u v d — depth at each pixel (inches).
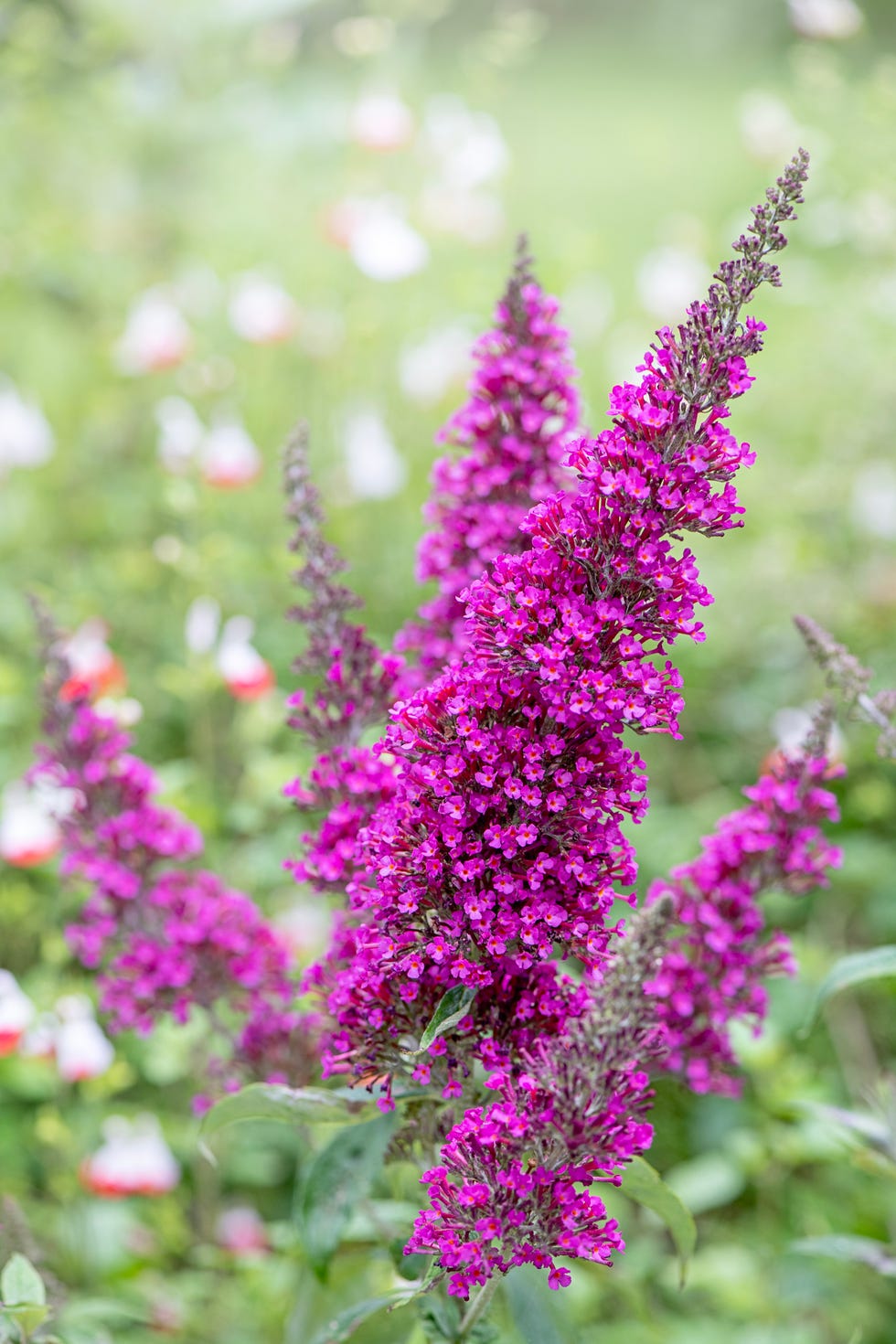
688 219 332.2
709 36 523.5
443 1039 68.6
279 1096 73.5
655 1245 156.3
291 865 77.5
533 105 447.2
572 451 64.2
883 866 191.8
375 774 77.7
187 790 189.2
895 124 289.9
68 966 175.5
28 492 245.8
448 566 80.8
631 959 62.9
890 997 178.7
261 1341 140.4
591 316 279.7
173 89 260.4
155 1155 143.2
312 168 274.8
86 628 184.2
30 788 99.9
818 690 219.1
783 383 273.1
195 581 199.2
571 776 62.9
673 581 63.0
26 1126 166.9
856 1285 149.6
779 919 191.0
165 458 207.3
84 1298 141.6
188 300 262.2
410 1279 82.9
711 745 223.8
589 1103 62.6
